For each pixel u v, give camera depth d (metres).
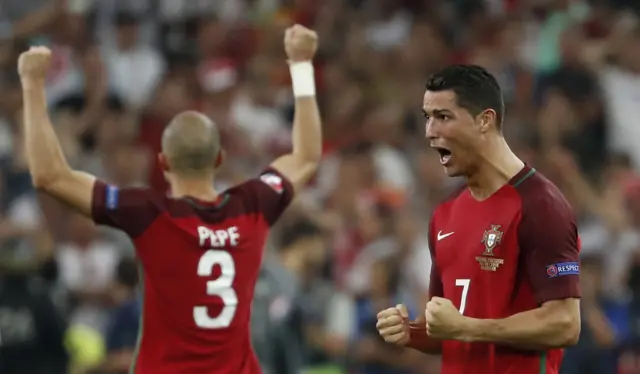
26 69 20.61
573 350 33.72
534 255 18.05
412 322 19.56
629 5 57.94
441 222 19.45
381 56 52.75
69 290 37.38
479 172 18.69
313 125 22.61
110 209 20.39
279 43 52.81
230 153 44.78
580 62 52.62
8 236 35.81
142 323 20.61
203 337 20.47
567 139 48.88
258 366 21.16
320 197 43.47
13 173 41.88
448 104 18.44
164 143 21.23
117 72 50.00
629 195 42.03
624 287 36.75
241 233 20.97
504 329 17.70
